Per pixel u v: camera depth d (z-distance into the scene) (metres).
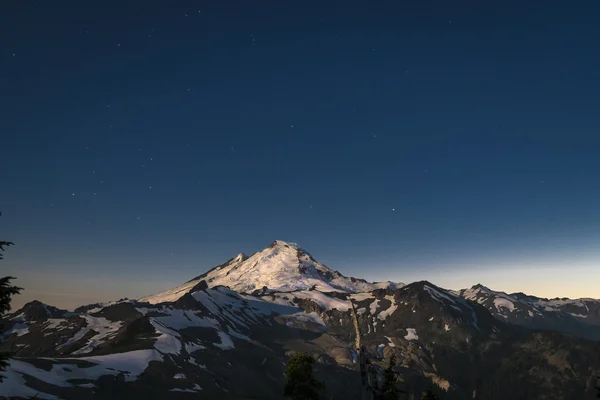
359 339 40.94
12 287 29.75
